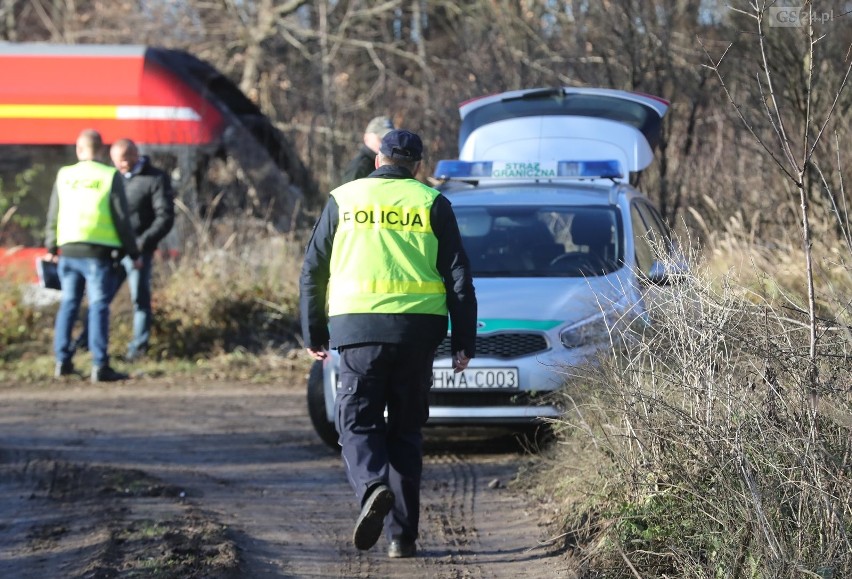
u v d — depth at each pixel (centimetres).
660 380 1446
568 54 3984
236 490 1950
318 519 1772
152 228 3250
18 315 3538
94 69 4181
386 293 1467
